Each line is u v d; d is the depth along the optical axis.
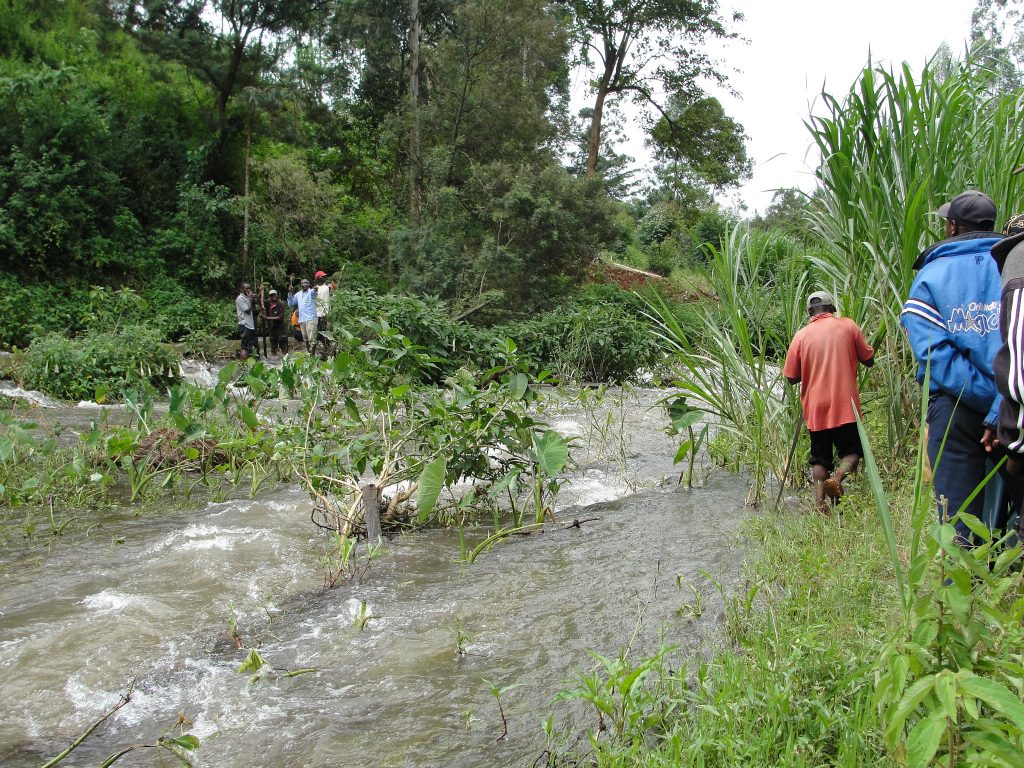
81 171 23.42
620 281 29.28
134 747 2.92
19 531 6.15
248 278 25.81
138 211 25.66
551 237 23.14
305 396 7.59
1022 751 1.86
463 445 6.27
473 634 4.11
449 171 24.00
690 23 33.84
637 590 4.53
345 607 4.58
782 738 2.62
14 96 23.17
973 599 2.23
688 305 17.02
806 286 7.43
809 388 5.74
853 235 6.32
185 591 4.85
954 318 3.44
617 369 17.08
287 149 30.84
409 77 26.67
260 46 28.39
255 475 7.39
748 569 4.57
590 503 6.83
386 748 3.09
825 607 3.67
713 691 3.04
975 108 6.18
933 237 5.50
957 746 2.04
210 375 16.48
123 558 5.49
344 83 28.02
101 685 3.69
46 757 3.12
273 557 5.46
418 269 23.16
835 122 6.13
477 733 3.16
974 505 3.45
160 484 7.60
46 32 28.81
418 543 5.86
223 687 3.63
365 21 25.34
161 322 21.06
